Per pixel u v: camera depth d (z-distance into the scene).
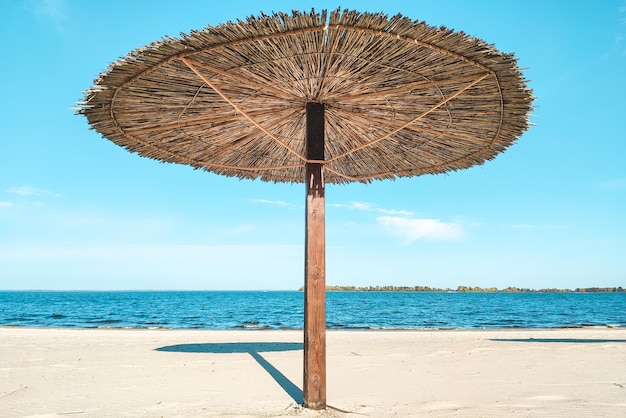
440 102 4.25
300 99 4.55
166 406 4.67
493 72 3.75
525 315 36.97
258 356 8.24
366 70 3.95
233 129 5.18
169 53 3.61
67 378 6.21
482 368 6.89
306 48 3.60
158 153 5.43
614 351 8.55
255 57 3.72
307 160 4.46
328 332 14.48
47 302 71.25
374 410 4.43
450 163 5.68
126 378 6.20
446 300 87.88
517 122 4.47
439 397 5.02
